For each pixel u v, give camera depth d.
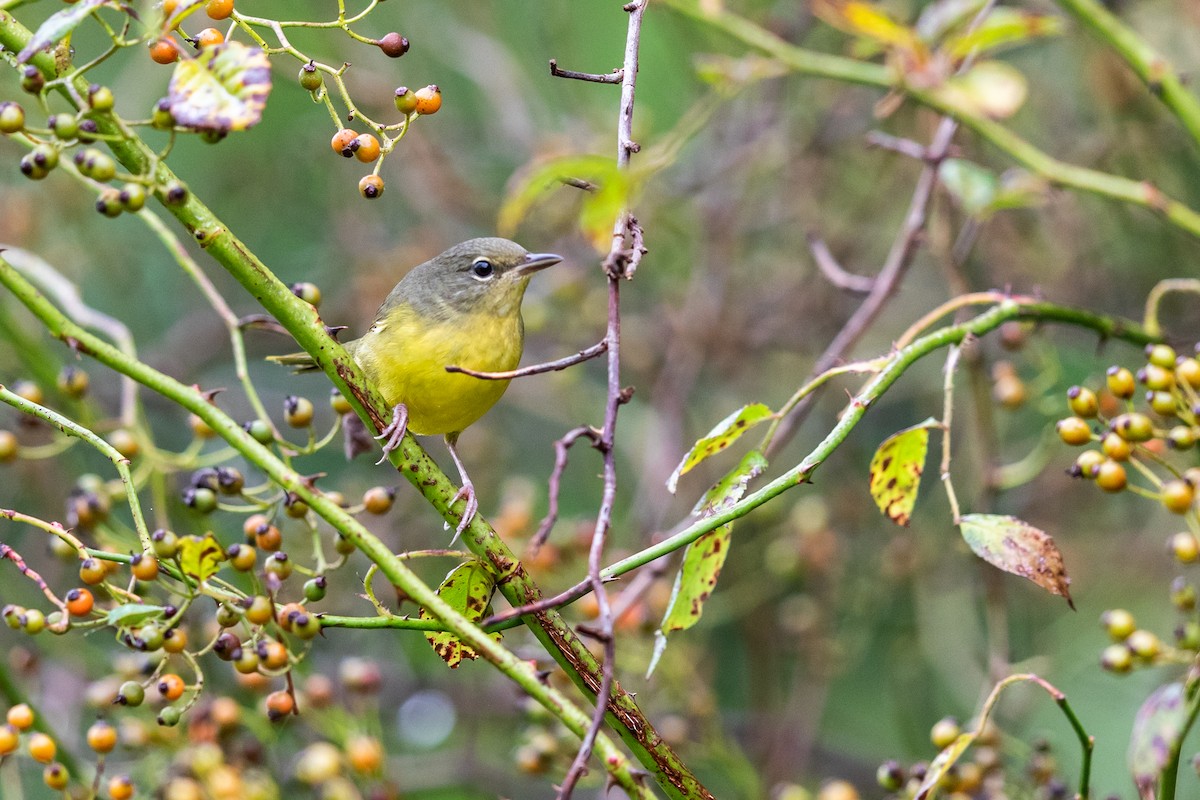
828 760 12.66
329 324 14.00
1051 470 12.72
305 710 8.06
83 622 5.80
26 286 5.01
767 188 14.58
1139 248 12.52
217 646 5.45
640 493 12.98
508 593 5.87
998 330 9.80
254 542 6.13
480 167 14.74
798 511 11.89
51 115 5.09
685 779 5.74
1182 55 12.45
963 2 9.12
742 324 13.27
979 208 8.83
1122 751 12.10
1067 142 12.80
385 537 12.73
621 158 5.49
